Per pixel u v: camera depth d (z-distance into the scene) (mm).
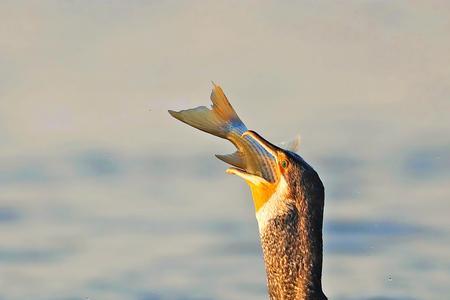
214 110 8969
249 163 8688
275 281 8547
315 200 8469
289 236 8484
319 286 8453
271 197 8547
